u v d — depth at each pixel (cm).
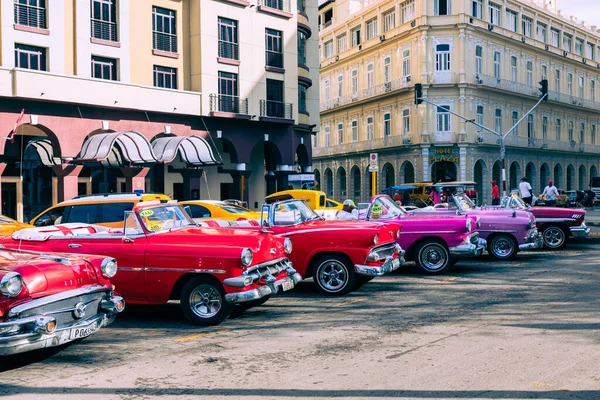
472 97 4331
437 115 4356
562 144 5291
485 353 638
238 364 630
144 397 534
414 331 750
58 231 884
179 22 2784
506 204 1642
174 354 678
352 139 5297
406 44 4519
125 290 839
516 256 1515
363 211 1280
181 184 2955
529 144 4866
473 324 779
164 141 2550
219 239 838
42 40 2320
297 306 951
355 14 5175
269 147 3266
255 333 771
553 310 854
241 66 2930
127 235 849
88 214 1291
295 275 919
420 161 4400
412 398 509
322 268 1036
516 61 4812
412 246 1273
